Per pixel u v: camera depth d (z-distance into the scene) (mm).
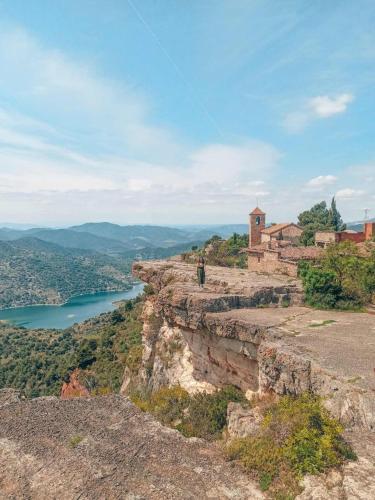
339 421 13133
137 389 36125
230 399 21672
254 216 74312
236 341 22328
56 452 13883
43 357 102062
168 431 15469
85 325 136000
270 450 12172
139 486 11648
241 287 27469
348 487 10125
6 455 13852
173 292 27047
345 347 17672
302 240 65750
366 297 27609
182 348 28750
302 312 25203
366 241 45281
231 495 11094
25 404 18516
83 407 18000
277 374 17125
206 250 80750
